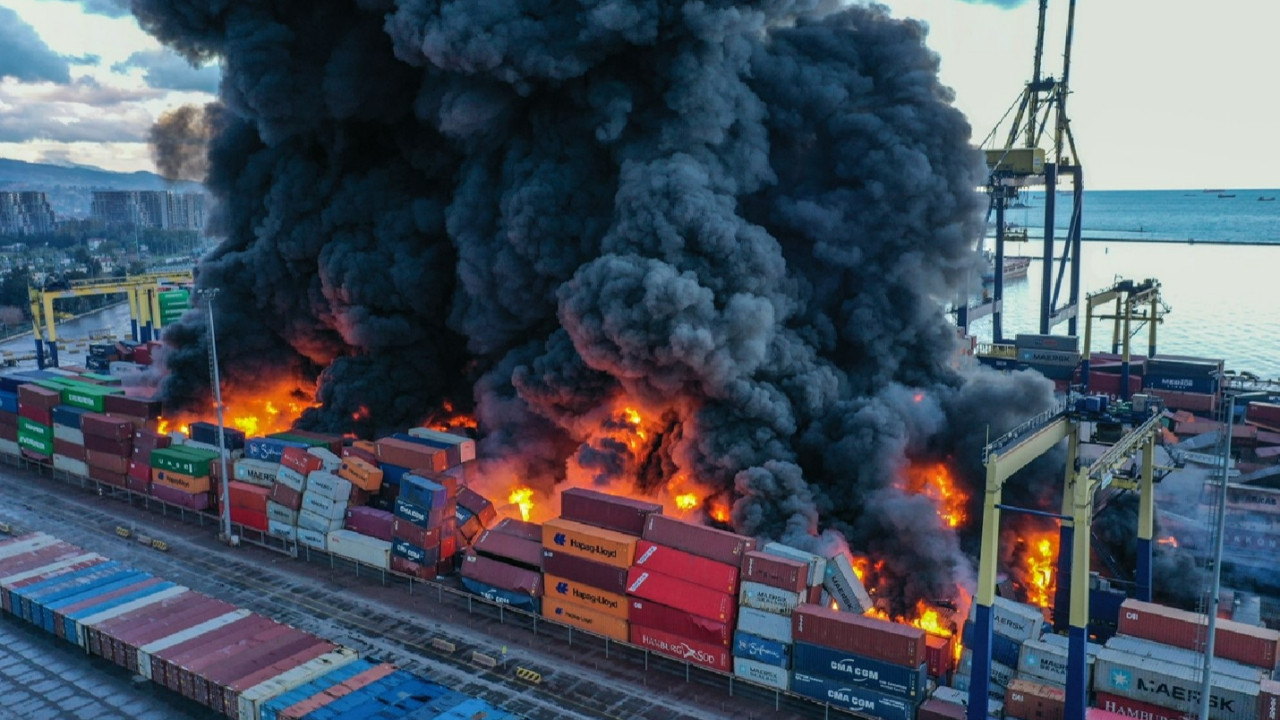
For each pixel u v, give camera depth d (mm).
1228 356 173750
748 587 58656
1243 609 67562
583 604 65375
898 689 53531
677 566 61625
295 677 55688
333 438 89312
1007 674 55969
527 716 55844
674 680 60344
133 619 64125
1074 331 148000
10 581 70188
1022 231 160125
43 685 59156
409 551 74938
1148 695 50500
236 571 77750
